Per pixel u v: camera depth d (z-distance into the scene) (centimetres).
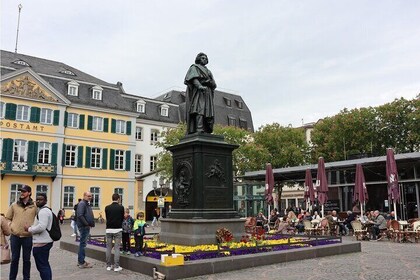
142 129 4925
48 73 4378
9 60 4219
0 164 3609
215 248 1055
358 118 4131
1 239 788
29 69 3841
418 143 3903
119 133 4497
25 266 786
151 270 911
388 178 1998
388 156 2011
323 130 4541
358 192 2173
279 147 4284
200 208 1188
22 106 3822
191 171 1221
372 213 2166
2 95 3688
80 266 1037
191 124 1305
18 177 3738
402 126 3981
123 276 912
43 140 3909
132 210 4444
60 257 1259
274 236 1528
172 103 5331
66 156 4088
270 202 2539
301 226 2225
